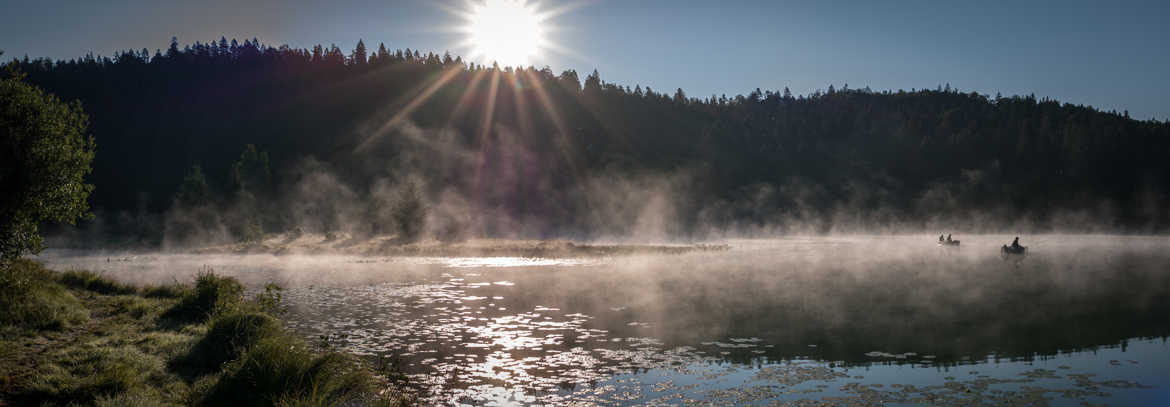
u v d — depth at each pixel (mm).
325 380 10109
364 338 15219
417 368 12398
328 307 20281
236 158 161125
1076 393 10938
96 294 17469
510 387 11195
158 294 18891
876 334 16234
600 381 11617
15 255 13945
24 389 8523
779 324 17703
